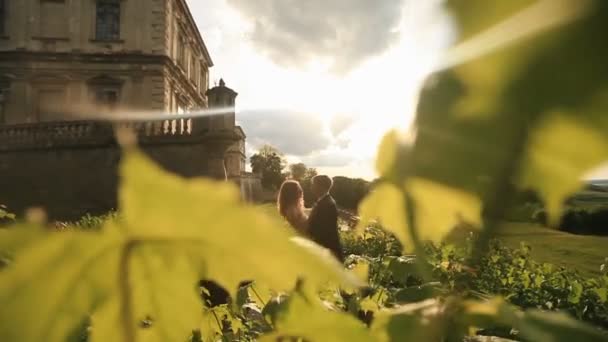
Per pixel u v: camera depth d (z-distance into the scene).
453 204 0.21
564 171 0.17
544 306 3.71
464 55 0.17
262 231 0.19
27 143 16.62
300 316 0.36
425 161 0.20
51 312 0.21
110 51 20.92
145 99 20.94
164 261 0.22
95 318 0.25
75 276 0.21
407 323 0.32
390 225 0.25
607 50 0.14
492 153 0.18
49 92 20.64
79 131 16.94
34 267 0.20
